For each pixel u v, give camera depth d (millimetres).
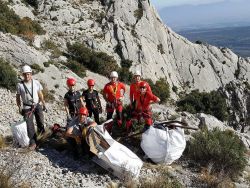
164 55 52094
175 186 10820
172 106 39219
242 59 60844
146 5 52531
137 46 46438
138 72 12781
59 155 11742
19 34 32156
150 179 11031
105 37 45406
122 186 10461
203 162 13359
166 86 43312
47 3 46438
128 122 13320
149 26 51531
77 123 11500
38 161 10992
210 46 59281
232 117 49438
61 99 20531
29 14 42719
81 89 25109
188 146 13891
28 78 11562
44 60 25875
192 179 12000
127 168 10734
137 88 12836
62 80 24578
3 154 10953
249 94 51781
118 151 11000
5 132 12969
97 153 10930
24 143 11539
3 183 8648
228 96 51250
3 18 32969
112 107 13117
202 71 54625
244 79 57812
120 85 13227
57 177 10359
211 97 41062
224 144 13789
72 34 43219
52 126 13578
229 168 13172
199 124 19922
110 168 10969
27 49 25578
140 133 12953
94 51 39375
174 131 12289
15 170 9281
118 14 50094
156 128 12445
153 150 12109
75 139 11414
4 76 18891
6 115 14922
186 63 54406
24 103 11656
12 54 24875
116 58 43969
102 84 32469
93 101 12766
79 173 10828
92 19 47406
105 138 11219
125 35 46312
